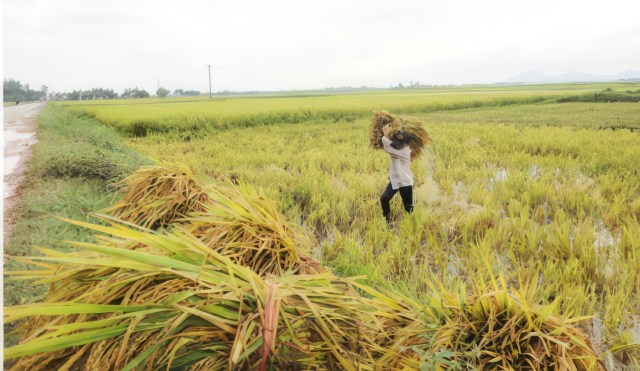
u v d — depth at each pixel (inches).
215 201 101.1
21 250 124.0
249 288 58.5
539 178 229.9
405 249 143.1
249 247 78.4
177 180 124.6
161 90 3789.4
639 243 132.3
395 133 177.2
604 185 207.3
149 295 58.5
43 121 647.8
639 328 95.3
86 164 232.1
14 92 2854.3
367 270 120.7
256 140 441.7
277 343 53.9
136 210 123.8
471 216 163.2
